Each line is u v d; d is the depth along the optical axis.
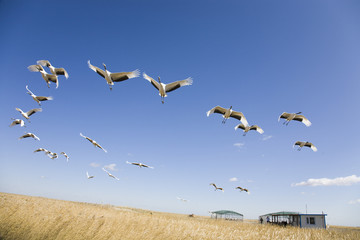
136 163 16.11
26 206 15.52
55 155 20.39
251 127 18.55
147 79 14.05
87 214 16.08
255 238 16.66
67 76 14.99
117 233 11.66
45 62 14.80
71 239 10.95
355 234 20.52
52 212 14.50
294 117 18.58
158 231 12.54
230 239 14.91
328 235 19.81
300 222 40.31
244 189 22.91
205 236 13.55
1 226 11.63
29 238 10.96
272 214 47.91
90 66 13.34
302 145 20.20
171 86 13.97
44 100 16.56
